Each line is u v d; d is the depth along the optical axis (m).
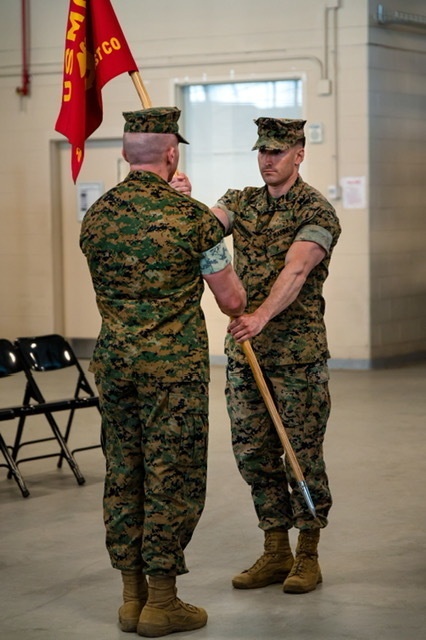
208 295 12.88
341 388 10.89
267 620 4.48
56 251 13.59
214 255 4.24
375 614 4.52
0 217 13.73
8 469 7.24
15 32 13.45
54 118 13.36
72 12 5.19
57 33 13.27
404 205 12.49
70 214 13.55
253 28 12.40
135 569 4.39
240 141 12.68
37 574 5.18
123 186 4.26
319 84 12.13
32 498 6.73
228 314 4.45
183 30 12.70
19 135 13.55
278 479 4.89
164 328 4.19
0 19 13.48
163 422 4.19
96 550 5.57
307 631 4.34
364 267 12.13
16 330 13.76
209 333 12.91
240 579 4.89
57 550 5.58
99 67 5.20
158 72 12.84
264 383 4.57
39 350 7.48
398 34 12.29
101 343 4.28
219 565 5.26
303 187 4.78
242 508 6.34
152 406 4.20
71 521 6.16
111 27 5.19
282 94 12.44
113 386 4.26
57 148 13.52
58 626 4.47
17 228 13.66
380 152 12.18
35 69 13.41
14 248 13.70
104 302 4.28
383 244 12.27
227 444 8.26
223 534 5.81
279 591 4.85
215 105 12.75
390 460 7.57
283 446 4.60
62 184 13.57
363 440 8.30
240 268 4.84
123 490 4.36
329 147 12.19
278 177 4.71
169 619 4.32
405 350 12.62
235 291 4.32
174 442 4.20
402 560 5.28
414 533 5.75
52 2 13.26
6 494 6.85
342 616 4.50
